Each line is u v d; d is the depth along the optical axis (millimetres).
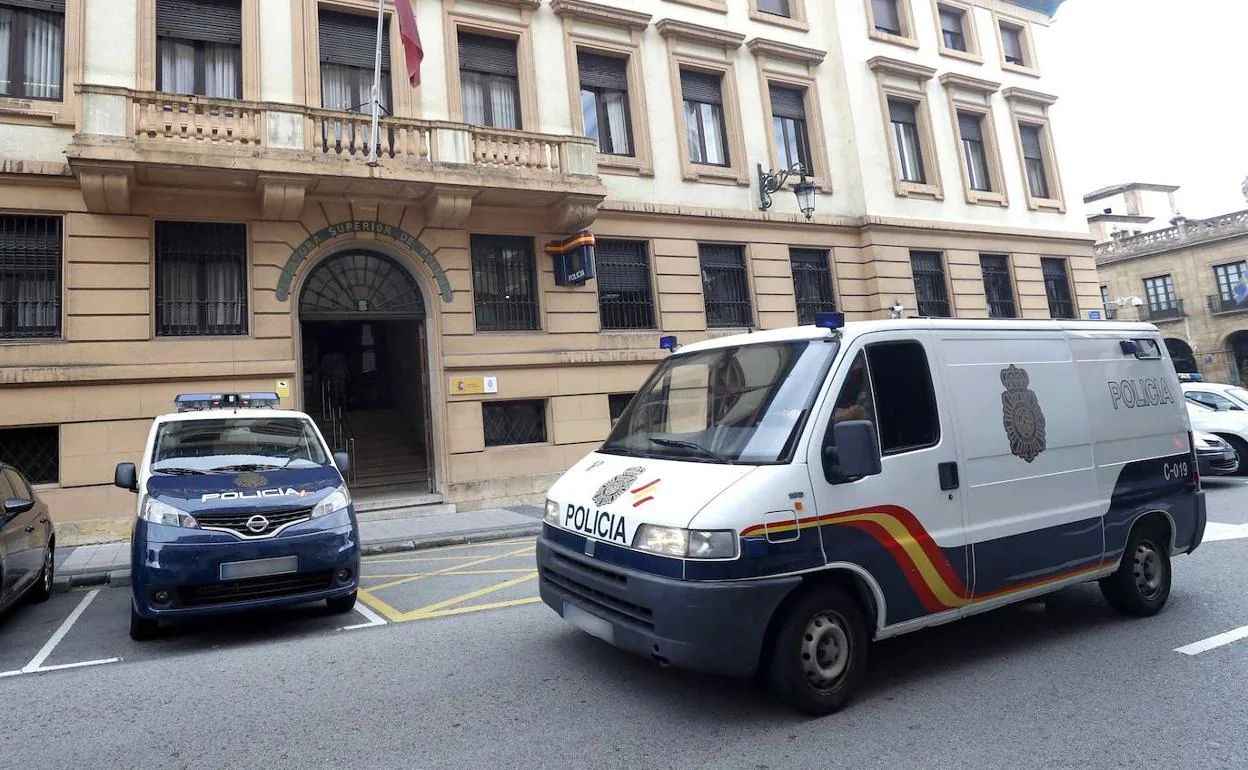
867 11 18391
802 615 3752
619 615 3959
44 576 7230
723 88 16406
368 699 4230
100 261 10445
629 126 15242
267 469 6359
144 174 10297
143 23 11070
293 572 5605
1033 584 4703
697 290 15164
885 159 17859
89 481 10039
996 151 19953
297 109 11031
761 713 3863
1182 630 5074
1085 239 21094
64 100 10594
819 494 3846
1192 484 5809
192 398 7438
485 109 13875
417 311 12945
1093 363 5398
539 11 14336
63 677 4809
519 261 13734
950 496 4340
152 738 3770
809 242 16656
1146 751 3385
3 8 10602
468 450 12602
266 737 3750
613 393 14031
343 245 12148
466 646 5156
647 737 3613
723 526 3586
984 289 18984
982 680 4297
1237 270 32969
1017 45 21672
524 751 3502
